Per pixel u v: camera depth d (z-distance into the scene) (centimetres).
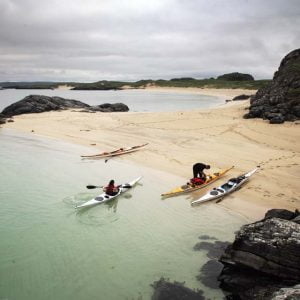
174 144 3231
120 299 1209
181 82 18225
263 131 3612
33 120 4803
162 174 2462
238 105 6391
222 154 2856
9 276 1341
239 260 1220
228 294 1207
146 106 7575
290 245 1130
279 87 4947
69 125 4378
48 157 2972
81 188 2252
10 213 1884
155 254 1474
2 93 17012
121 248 1530
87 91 18475
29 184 2323
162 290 1245
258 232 1212
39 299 1213
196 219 1778
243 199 1973
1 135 3894
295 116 4200
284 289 1017
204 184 2202
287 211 1605
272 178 2264
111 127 4162
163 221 1770
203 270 1351
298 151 2895
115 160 2823
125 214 1861
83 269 1383
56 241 1598
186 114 5003
